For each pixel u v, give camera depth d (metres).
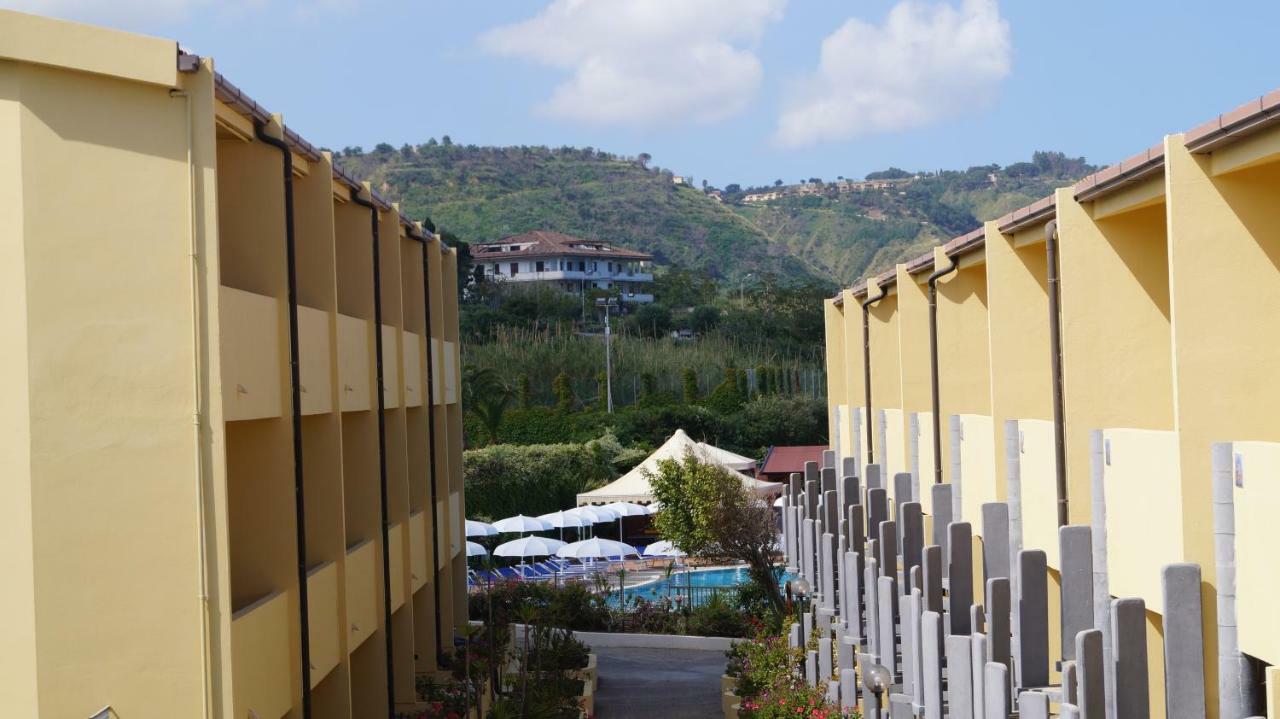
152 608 11.64
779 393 78.00
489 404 68.69
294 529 14.43
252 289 14.38
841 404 32.19
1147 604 10.78
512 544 44.84
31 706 11.26
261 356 13.70
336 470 16.70
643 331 109.69
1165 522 10.39
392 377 21.89
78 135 11.45
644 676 34.62
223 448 11.75
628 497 50.28
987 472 16.17
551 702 24.06
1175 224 10.01
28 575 11.26
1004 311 15.62
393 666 22.38
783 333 101.88
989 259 15.69
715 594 42.16
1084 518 12.96
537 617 25.69
